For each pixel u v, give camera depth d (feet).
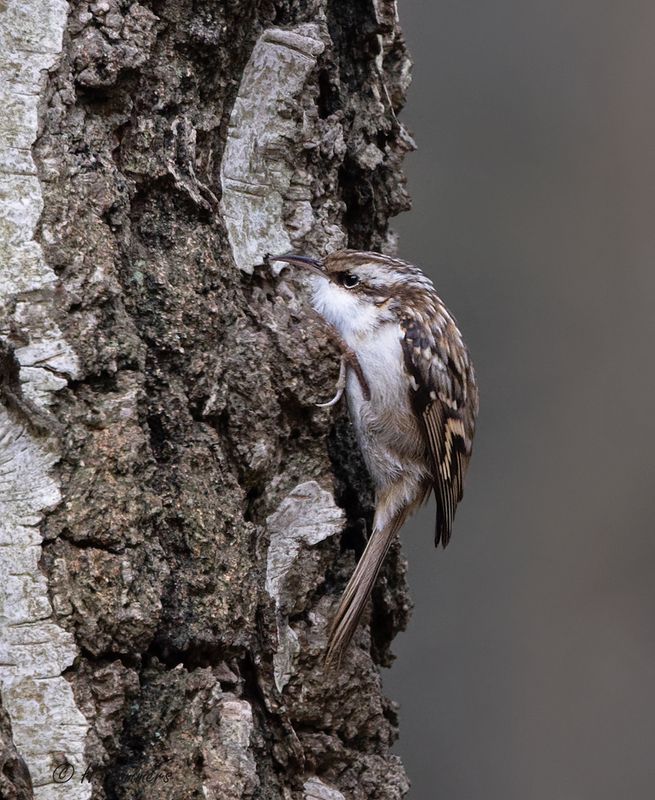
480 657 35.73
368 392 21.58
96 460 15.24
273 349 18.16
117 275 15.96
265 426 17.62
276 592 17.98
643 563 36.94
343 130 20.52
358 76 21.33
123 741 15.29
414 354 22.20
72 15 16.01
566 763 35.37
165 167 16.93
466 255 37.99
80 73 15.99
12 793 13.97
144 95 16.84
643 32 39.60
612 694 36.27
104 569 15.03
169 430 16.60
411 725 34.24
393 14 21.33
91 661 14.97
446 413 23.36
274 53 18.58
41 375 15.16
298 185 19.19
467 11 38.86
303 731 18.30
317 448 18.67
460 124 38.50
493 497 37.63
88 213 15.78
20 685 14.58
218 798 15.38
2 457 14.89
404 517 22.70
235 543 16.76
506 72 38.91
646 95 39.34
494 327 38.04
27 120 15.52
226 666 16.69
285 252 19.04
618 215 38.86
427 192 37.93
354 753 18.80
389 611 21.98
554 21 39.42
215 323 17.17
